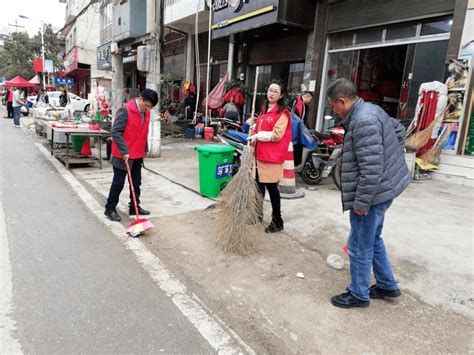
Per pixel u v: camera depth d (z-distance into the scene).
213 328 2.63
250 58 13.26
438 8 7.35
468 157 6.90
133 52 13.31
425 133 7.09
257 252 3.88
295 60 11.29
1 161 8.03
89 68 28.33
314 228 4.51
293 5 9.80
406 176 2.75
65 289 3.04
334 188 6.49
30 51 34.94
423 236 4.25
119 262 3.57
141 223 4.20
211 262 3.65
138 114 4.48
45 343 2.38
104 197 5.66
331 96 2.68
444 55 7.45
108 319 2.67
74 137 8.34
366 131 2.49
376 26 8.67
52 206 5.12
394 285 2.99
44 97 20.75
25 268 3.34
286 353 2.41
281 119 4.02
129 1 12.34
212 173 5.57
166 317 2.74
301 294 3.10
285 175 5.79
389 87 9.63
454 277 3.35
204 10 12.52
